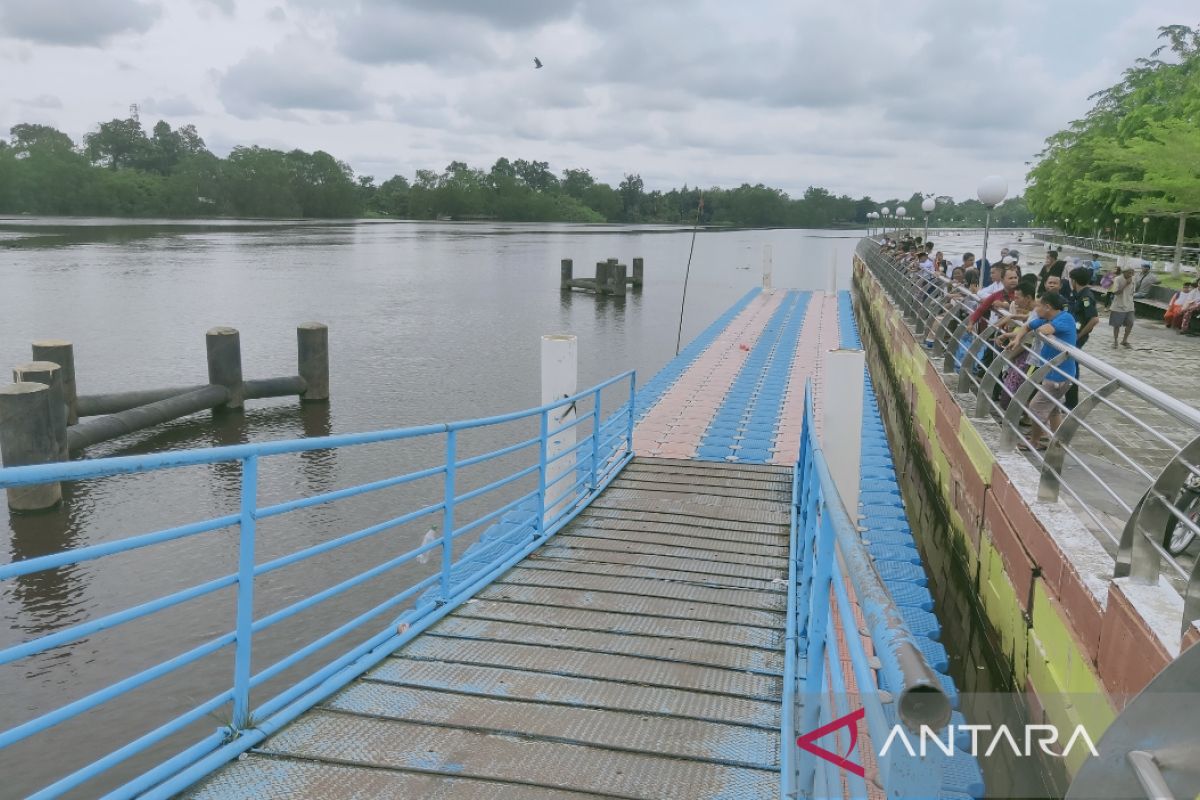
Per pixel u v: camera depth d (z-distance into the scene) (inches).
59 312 1056.8
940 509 400.8
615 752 146.4
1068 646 193.9
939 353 505.7
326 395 658.8
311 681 165.5
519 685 173.3
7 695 262.4
